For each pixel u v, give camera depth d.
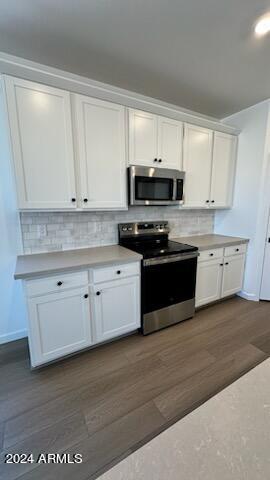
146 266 2.06
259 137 2.66
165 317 2.30
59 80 1.64
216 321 2.47
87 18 1.37
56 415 1.38
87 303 1.84
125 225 2.49
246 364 1.81
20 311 2.14
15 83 1.52
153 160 2.24
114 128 1.98
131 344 2.08
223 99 2.50
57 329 1.73
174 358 1.88
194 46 1.63
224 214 3.21
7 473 1.09
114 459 1.14
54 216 2.12
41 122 1.66
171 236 2.94
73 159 1.84
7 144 1.81
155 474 1.00
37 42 1.57
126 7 1.30
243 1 1.26
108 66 1.86
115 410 1.41
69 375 1.71
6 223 1.95
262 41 1.58
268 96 2.45
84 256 1.98
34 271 1.55
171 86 2.21
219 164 2.79
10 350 2.00
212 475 0.98
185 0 1.26
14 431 1.29
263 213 2.76
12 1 1.24
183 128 2.40
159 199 2.31
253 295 2.98
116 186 2.09
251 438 1.14
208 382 1.63
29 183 1.69
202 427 1.21
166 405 1.44
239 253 2.89
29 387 1.60
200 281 2.57
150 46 1.62
